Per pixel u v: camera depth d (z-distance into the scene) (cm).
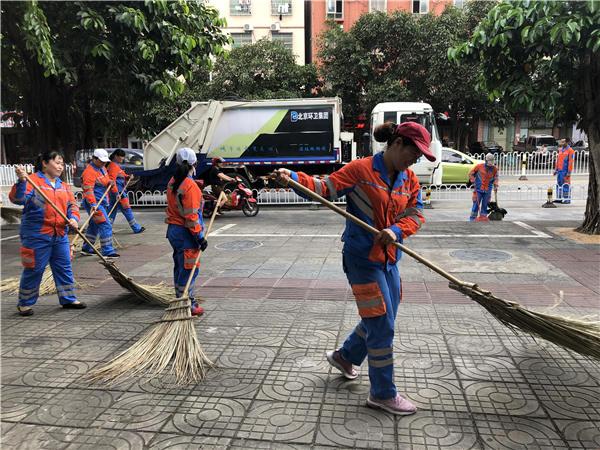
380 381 275
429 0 2627
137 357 343
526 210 1131
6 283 565
